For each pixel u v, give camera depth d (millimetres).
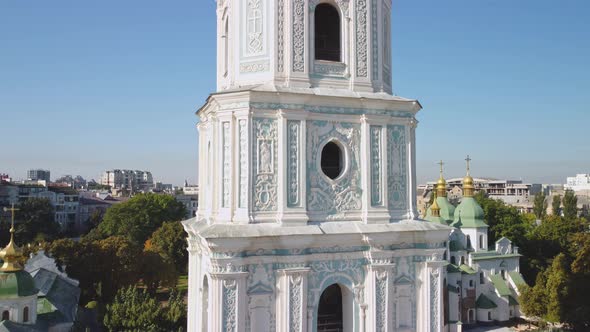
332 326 24781
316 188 23938
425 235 24797
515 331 67188
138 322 52938
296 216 23203
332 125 24375
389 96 25312
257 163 23188
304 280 23047
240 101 23250
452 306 67062
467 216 75750
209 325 22828
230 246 21938
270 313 22797
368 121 24750
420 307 24953
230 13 26047
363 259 24219
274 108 23438
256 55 24500
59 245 75562
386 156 25094
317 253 23406
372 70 25656
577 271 63031
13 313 46531
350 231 23609
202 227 24844
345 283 23938
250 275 22562
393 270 24609
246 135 23078
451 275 69125
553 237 92062
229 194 23422
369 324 24016
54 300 54938
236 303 22078
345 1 25359
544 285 65750
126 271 77188
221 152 23938
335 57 25516
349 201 24469
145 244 109625
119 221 121438
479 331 67750
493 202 94438
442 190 82375
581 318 60125
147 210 123375
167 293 88875
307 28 24438
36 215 134125
